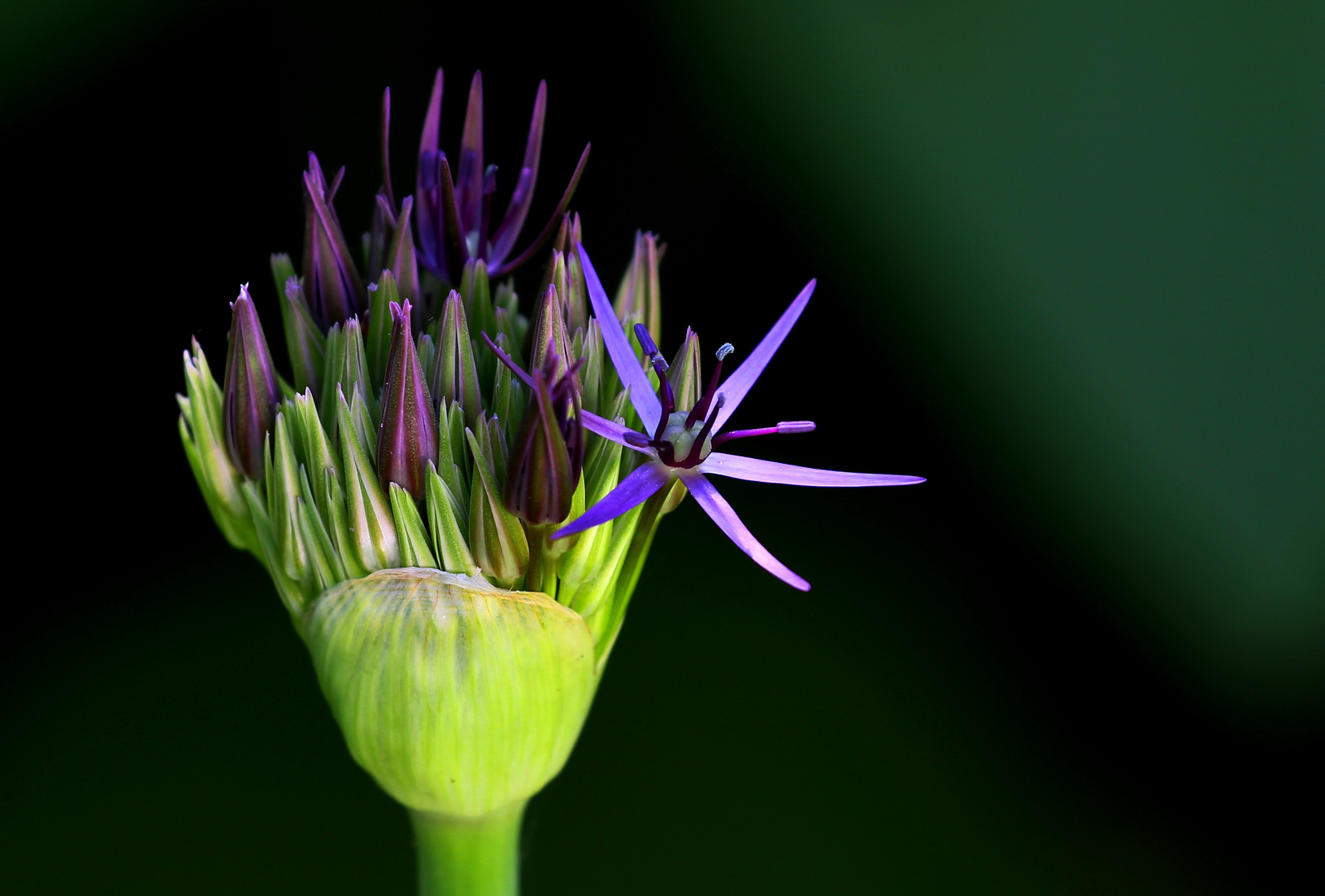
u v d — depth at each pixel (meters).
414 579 0.29
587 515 0.28
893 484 0.28
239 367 0.29
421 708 0.29
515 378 0.29
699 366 0.29
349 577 0.29
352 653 0.29
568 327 0.29
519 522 0.28
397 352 0.28
